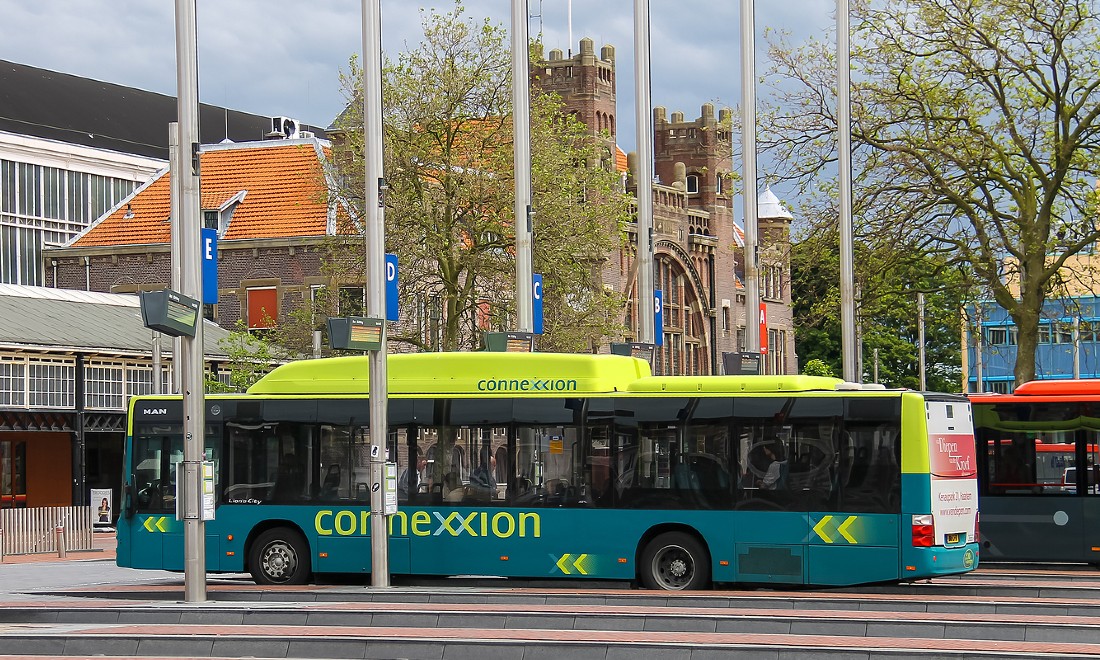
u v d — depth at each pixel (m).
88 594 23.73
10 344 46.81
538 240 45.72
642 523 23.06
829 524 22.27
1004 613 19.28
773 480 22.59
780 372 98.62
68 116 89.31
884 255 40.44
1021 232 39.75
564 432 23.55
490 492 23.78
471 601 21.11
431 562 23.91
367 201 25.75
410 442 24.17
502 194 46.09
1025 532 27.58
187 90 22.47
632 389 23.42
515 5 33.53
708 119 89.62
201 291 22.30
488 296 47.94
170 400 25.31
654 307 38.81
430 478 24.03
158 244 64.50
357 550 24.14
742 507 22.67
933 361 103.31
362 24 26.36
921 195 40.31
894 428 22.12
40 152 80.38
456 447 23.98
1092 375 94.00
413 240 46.41
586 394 23.58
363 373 24.58
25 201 79.31
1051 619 17.47
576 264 46.34
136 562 25.19
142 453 25.38
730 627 17.48
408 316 47.88
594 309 46.19
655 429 23.19
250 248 62.34
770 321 97.25
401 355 24.52
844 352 39.03
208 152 66.50
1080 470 27.38
